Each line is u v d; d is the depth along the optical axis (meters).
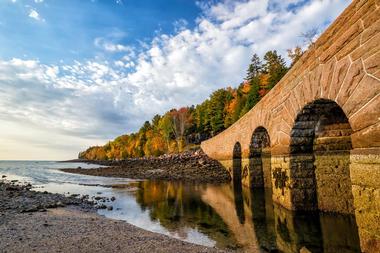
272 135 14.09
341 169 11.01
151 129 109.81
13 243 7.77
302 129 11.34
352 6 6.45
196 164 41.09
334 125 11.14
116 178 36.03
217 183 27.52
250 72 69.25
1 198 16.94
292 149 11.60
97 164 99.56
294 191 11.46
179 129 83.75
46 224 10.14
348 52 6.68
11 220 10.91
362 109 6.04
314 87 8.85
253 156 21.95
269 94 14.73
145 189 23.53
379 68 5.45
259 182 21.83
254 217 12.21
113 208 14.91
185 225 10.91
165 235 9.05
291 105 11.22
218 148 39.56
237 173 28.27
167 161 50.34
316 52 8.63
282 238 8.88
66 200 17.00
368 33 5.84
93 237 8.49
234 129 28.23
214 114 75.06
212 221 11.55
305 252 7.39
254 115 19.30
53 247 7.46
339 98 7.18
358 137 6.19
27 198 17.31
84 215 12.56
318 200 11.38
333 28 7.43
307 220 10.69
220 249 7.71
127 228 9.88
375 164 5.50
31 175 45.03
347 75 6.74
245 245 8.26
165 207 15.03
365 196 5.84
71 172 52.12
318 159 11.48
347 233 9.20
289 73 11.38
